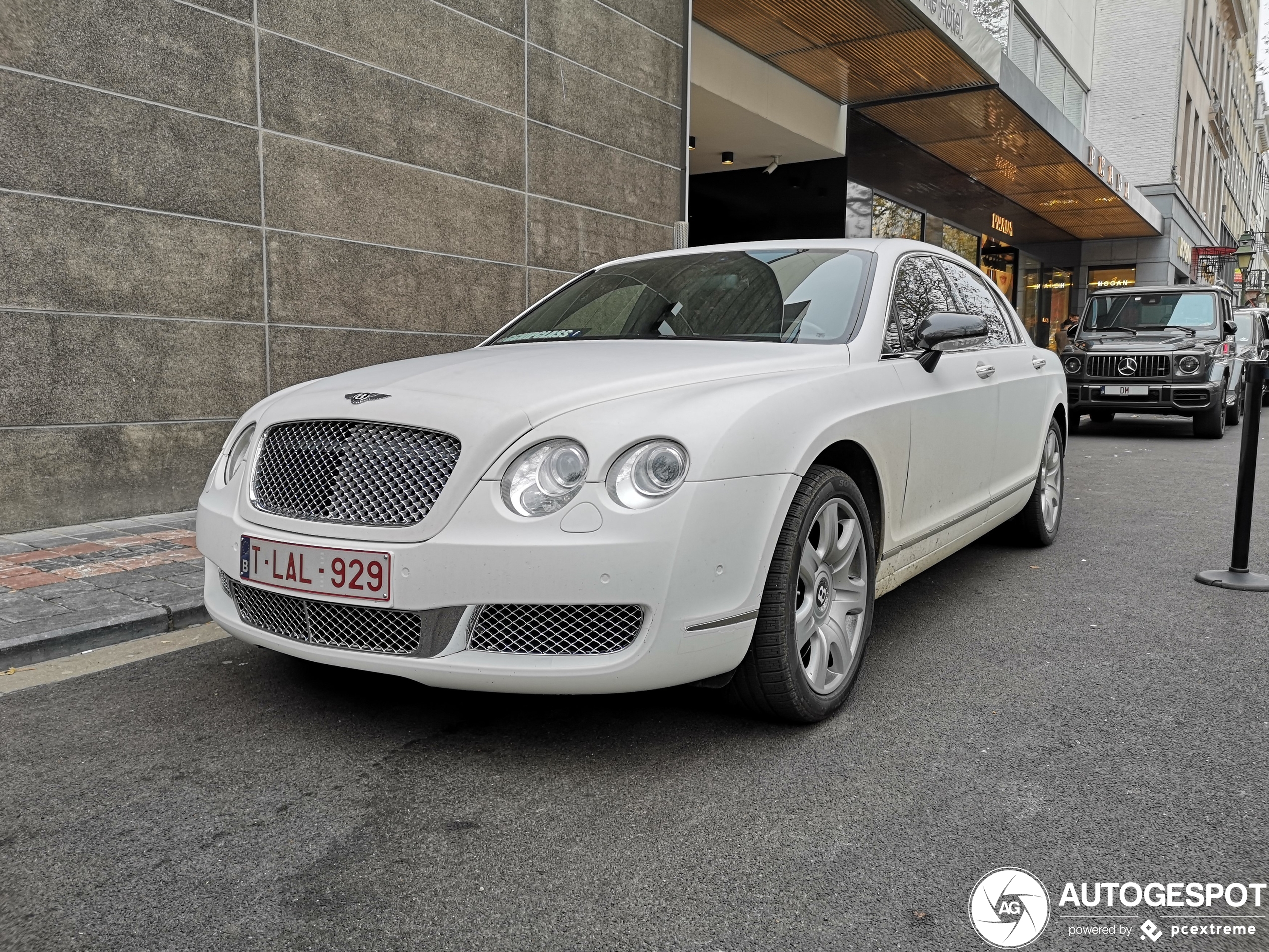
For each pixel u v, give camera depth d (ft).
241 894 6.77
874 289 12.09
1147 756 9.02
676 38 32.78
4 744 9.25
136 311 18.63
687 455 8.32
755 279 12.73
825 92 45.39
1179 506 22.79
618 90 30.37
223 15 19.63
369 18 22.59
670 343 11.44
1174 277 99.35
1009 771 8.69
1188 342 39.60
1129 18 97.14
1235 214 171.22
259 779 8.52
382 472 8.72
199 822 7.77
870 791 8.30
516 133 26.84
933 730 9.60
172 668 11.37
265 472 9.55
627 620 8.27
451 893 6.80
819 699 9.59
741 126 42.70
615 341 12.00
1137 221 84.02
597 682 8.25
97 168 17.84
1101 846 7.43
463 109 25.17
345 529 8.68
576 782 8.46
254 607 9.62
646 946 6.22
